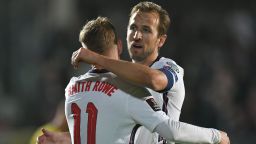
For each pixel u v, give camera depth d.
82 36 13.04
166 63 13.51
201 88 36.53
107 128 12.54
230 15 45.38
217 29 44.47
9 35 46.03
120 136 12.50
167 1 45.44
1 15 46.03
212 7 46.41
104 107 12.59
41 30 46.22
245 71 40.00
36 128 37.03
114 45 12.98
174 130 12.30
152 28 13.70
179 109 13.84
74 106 12.96
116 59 12.55
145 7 13.80
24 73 45.16
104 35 12.87
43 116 38.53
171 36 43.22
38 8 46.78
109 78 12.80
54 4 46.12
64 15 45.66
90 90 12.84
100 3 45.38
